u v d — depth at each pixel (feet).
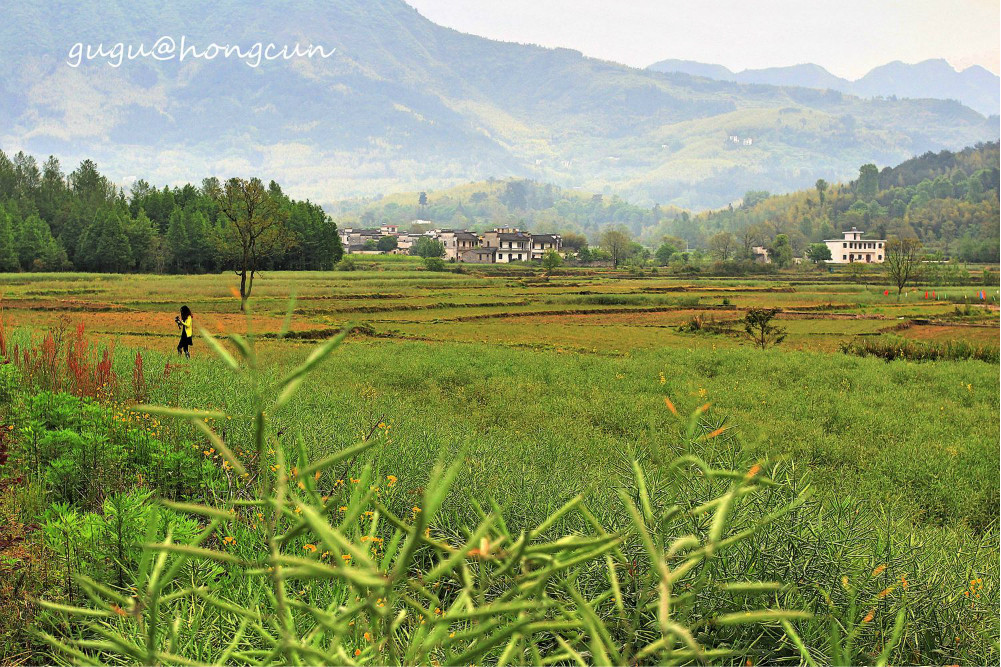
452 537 12.64
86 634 10.70
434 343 109.40
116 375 31.07
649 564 8.38
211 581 11.10
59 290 196.65
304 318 152.05
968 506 26.17
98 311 149.89
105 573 12.38
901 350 97.35
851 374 66.69
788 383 61.46
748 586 4.20
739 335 137.90
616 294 246.27
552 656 4.38
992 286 310.24
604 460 28.22
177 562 4.15
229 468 17.26
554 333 138.72
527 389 53.31
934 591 10.48
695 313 191.62
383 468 18.70
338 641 3.98
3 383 26.63
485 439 29.17
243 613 4.62
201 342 88.33
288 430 21.50
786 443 35.40
